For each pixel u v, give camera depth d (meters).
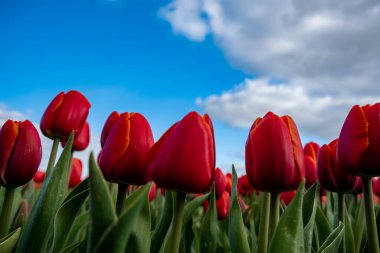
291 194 0.63
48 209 0.34
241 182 1.07
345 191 0.46
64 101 0.51
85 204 0.88
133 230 0.27
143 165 0.32
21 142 0.38
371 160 0.33
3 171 0.37
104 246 0.22
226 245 0.67
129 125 0.32
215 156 0.30
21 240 0.34
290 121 0.35
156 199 0.88
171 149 0.28
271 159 0.32
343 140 0.36
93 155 0.25
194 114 0.28
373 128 0.34
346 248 0.45
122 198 0.33
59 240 0.35
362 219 0.45
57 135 0.50
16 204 0.66
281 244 0.31
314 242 0.54
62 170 0.35
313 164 0.58
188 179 0.27
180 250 0.51
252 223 0.55
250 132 0.35
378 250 0.34
